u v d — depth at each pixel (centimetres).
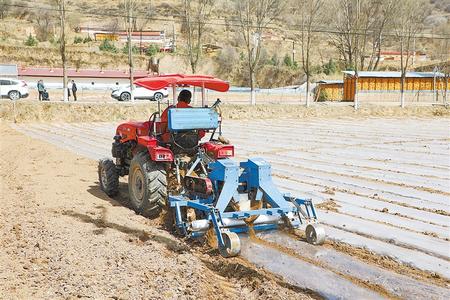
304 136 2158
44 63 5259
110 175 948
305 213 699
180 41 6519
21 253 607
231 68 6053
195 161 754
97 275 541
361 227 775
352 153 1633
